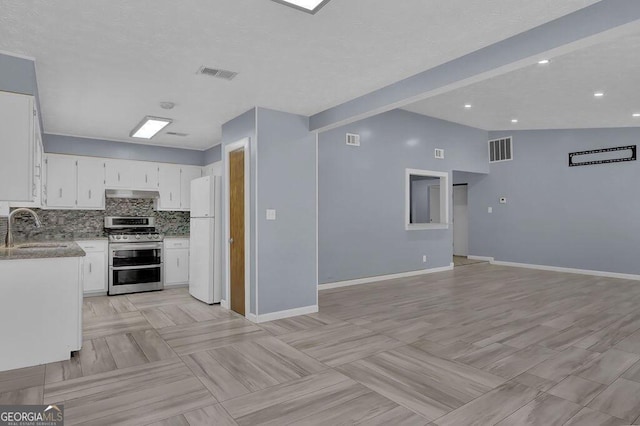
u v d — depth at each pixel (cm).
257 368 290
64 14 227
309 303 453
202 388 257
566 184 765
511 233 848
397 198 702
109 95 377
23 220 544
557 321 413
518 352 322
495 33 254
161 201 631
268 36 258
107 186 587
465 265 840
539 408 228
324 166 607
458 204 1007
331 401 238
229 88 360
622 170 693
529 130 820
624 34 214
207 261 507
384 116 684
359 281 642
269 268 422
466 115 710
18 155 275
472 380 268
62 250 334
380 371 284
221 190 512
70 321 310
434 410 226
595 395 245
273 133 427
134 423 213
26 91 283
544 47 240
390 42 267
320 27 246
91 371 286
